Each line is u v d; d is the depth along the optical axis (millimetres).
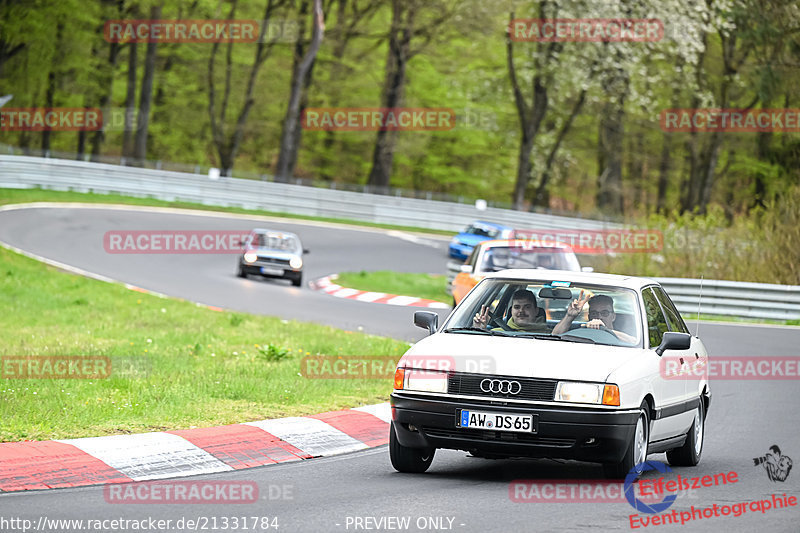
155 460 32375
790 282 100500
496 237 142125
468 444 30125
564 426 29281
